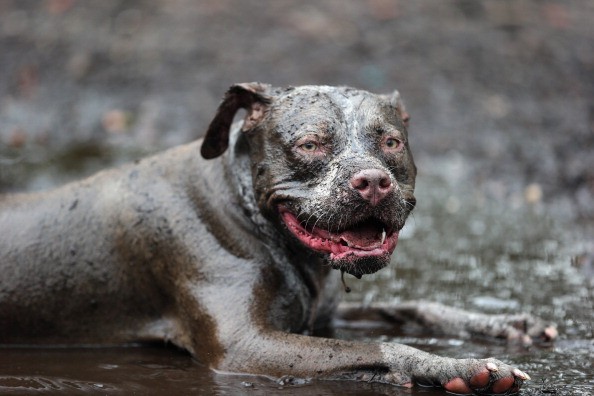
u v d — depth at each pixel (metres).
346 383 8.09
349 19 23.05
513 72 20.75
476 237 14.03
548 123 18.78
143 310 9.51
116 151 17.91
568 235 14.02
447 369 7.80
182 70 20.98
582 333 9.75
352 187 7.86
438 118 18.91
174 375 8.44
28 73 21.16
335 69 20.53
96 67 21.27
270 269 8.97
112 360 9.00
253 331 8.54
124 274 9.45
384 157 8.43
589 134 18.19
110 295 9.51
